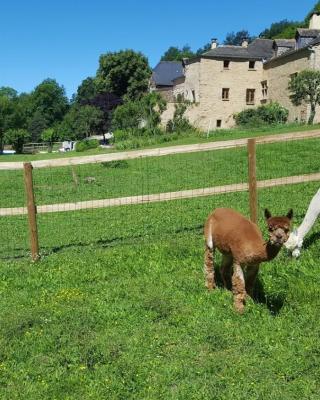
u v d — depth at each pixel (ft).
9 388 15.71
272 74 158.81
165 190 56.29
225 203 45.60
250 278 21.48
